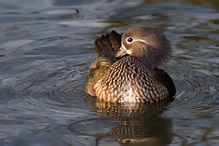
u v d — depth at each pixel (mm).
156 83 11406
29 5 18906
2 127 9602
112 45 12859
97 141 9016
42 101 11258
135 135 9312
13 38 15750
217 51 14742
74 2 19375
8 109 10633
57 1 19453
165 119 10117
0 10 18172
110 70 11484
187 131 9414
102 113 10492
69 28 16688
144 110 10742
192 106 10891
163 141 9000
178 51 14922
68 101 11328
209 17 17438
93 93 11844
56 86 12438
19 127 9617
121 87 11180
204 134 9227
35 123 9812
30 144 8867
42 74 13273
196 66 13812
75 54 15016
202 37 15805
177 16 17609
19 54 14562
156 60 11805
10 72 13258
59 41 15727
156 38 11609
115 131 9461
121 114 10461
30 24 16859
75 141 9000
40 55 14688
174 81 12836
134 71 11219
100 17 17562
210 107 10750
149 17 17500
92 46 15477
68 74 13453
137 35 11586
